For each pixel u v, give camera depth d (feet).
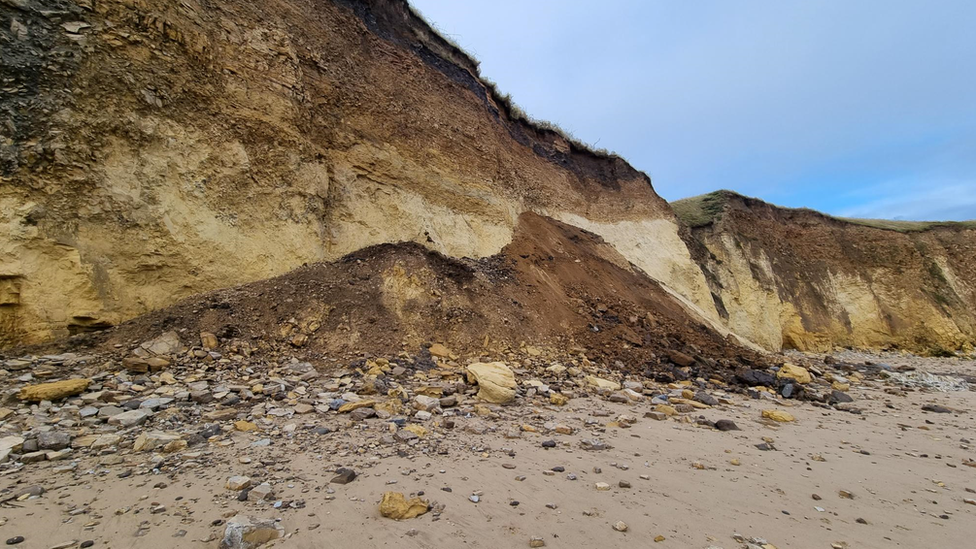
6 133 20.67
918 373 52.75
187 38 29.07
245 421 16.52
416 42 52.39
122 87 25.00
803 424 24.21
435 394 22.88
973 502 13.56
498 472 13.96
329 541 9.39
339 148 38.50
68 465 12.17
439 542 9.64
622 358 36.01
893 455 18.89
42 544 8.47
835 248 103.65
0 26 21.72
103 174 23.36
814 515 12.19
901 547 10.49
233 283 27.91
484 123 56.54
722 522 11.35
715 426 21.91
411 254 35.45
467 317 33.09
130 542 8.79
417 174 44.34
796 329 84.99
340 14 43.47
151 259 24.49
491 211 50.72
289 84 34.81
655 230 75.66
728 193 98.07
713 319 63.77
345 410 18.90
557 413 22.47
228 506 10.57
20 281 19.88
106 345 20.94
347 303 29.53
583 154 77.25
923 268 103.30
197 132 28.35
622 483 13.44
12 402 15.42
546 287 43.78
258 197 30.76
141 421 15.67
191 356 21.90
